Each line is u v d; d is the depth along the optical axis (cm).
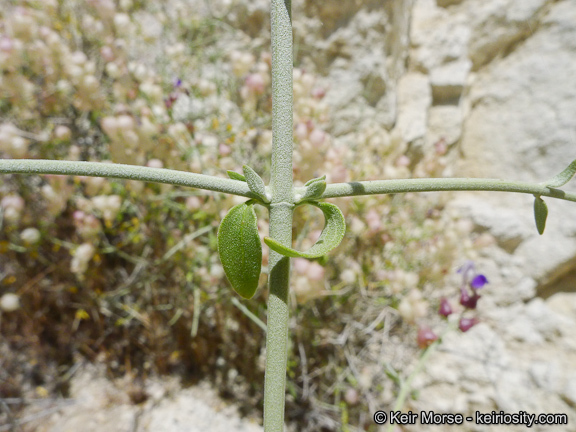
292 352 12
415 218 13
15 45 10
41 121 12
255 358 12
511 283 14
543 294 14
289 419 12
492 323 13
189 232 12
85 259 10
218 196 10
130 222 12
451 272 13
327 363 12
